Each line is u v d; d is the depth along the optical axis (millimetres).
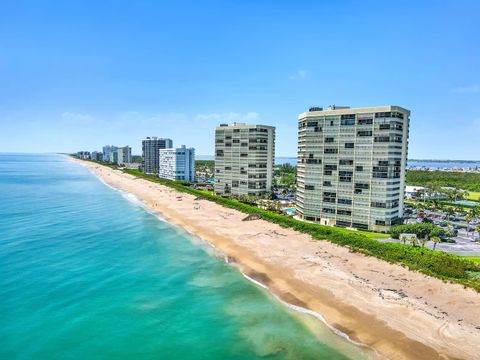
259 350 38406
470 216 107625
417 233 84000
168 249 75500
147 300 50156
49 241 78250
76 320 43750
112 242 79812
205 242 81625
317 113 100000
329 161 98688
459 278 55688
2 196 146375
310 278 57094
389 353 37375
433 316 43812
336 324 43344
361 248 71688
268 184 150000
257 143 143125
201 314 46344
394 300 48219
